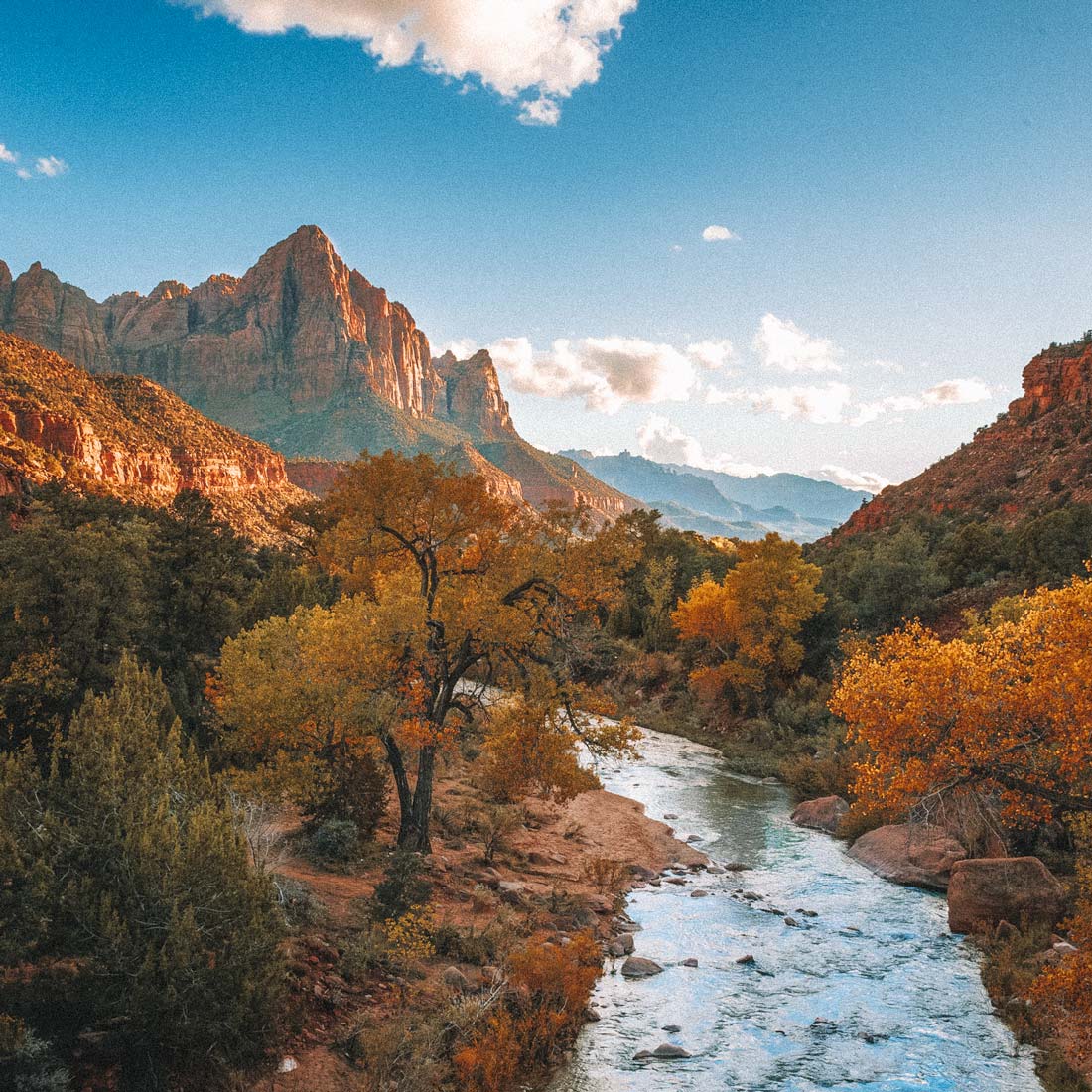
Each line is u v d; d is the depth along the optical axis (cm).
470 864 1989
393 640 1930
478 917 1648
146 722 1117
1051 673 1273
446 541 2200
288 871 1639
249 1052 965
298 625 2344
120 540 2920
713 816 2988
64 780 1009
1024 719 1313
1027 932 1697
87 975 888
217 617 3231
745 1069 1232
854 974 1606
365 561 2422
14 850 904
